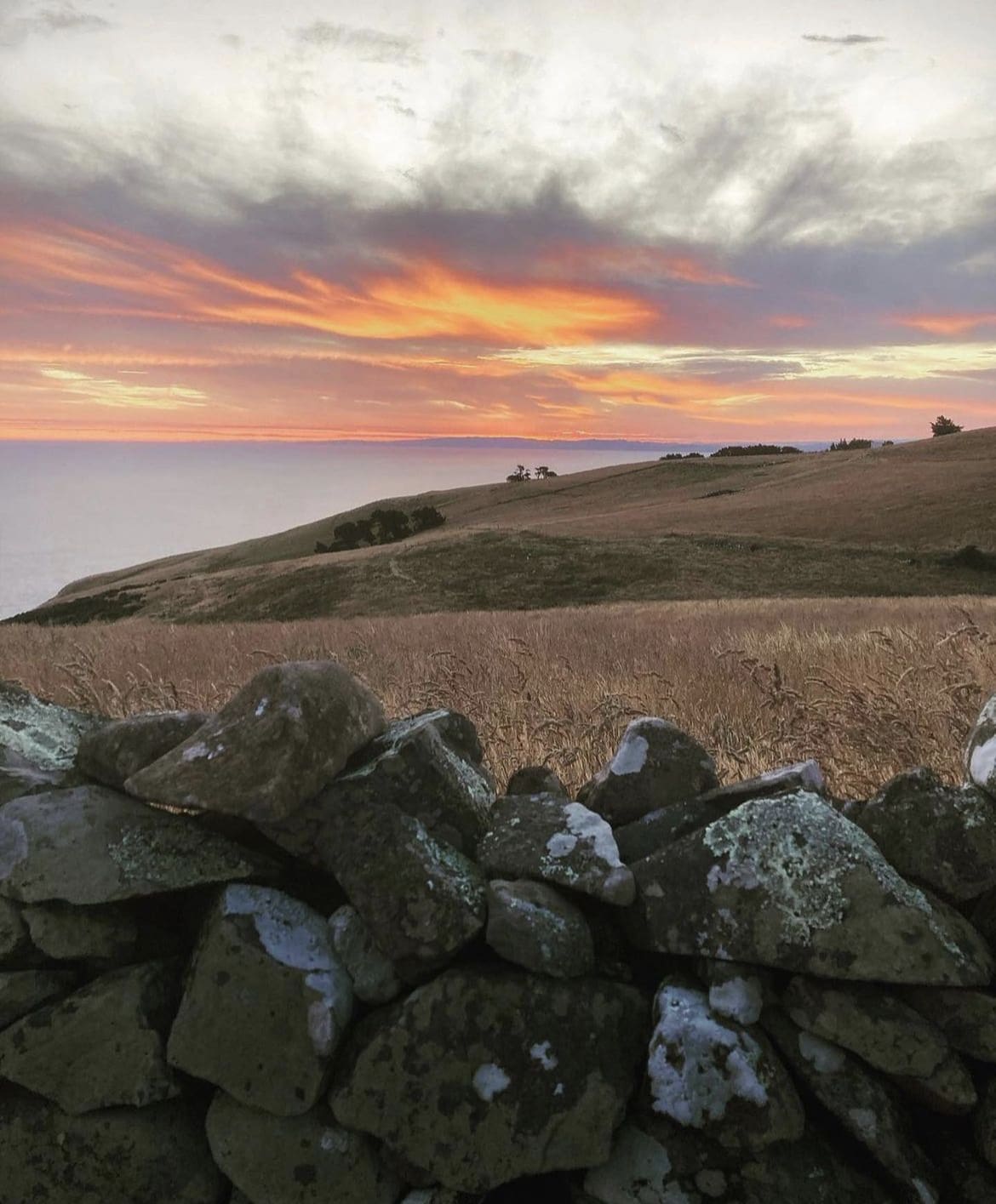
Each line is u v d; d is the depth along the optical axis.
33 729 2.75
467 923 2.07
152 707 5.78
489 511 107.56
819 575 50.59
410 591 53.97
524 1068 1.98
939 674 6.08
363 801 2.19
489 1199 2.03
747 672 6.34
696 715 5.20
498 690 6.20
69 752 2.74
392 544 71.50
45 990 2.16
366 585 56.34
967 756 2.49
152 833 2.26
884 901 2.01
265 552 110.44
